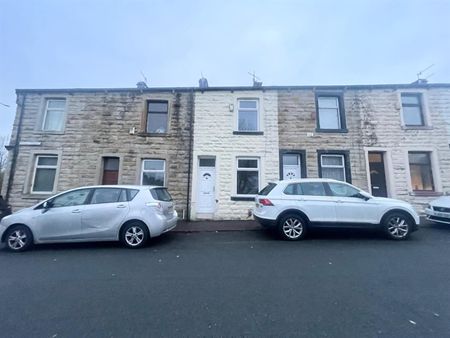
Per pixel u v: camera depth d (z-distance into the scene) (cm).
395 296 359
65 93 1127
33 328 287
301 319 301
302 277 429
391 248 602
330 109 1136
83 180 1050
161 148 1086
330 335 271
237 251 593
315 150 1074
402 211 685
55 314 317
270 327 286
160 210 655
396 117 1088
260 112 1114
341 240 683
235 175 1065
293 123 1101
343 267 477
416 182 1058
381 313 314
